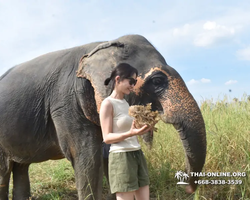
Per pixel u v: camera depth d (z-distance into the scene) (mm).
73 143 3545
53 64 3828
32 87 3799
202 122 3264
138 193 2617
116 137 2393
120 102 2531
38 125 3760
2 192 4203
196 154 3234
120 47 3484
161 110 3432
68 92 3592
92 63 3471
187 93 3348
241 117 5504
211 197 3738
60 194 4590
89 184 3355
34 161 4039
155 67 3383
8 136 3863
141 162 2586
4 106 3863
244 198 3584
